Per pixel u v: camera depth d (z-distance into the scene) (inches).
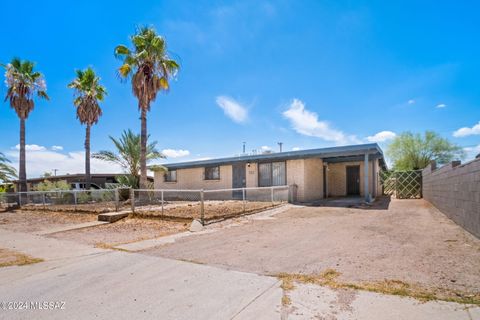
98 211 482.0
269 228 312.8
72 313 121.6
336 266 173.0
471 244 216.2
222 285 147.9
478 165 228.1
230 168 727.1
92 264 193.6
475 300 121.8
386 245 220.2
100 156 776.9
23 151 812.0
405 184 688.4
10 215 536.7
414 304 119.8
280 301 127.2
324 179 730.8
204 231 306.7
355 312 114.7
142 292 141.6
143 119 645.3
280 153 625.9
